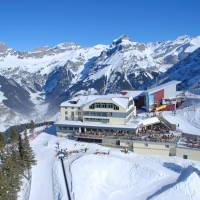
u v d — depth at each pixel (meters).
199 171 81.12
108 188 75.50
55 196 69.31
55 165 84.44
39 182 75.50
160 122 118.00
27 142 81.81
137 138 100.44
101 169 81.69
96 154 92.44
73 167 81.62
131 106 119.75
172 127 113.50
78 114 115.69
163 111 140.62
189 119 128.88
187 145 95.31
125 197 71.69
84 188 72.50
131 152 99.00
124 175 80.88
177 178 78.62
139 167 83.19
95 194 71.75
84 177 77.38
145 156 95.56
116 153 96.00
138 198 70.88
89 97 121.69
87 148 99.44
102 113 110.88
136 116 123.69
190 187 71.38
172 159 92.25
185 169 83.75
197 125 121.31
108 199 70.31
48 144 103.94
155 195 70.62
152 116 124.81
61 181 74.94
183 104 151.62
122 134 104.69
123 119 108.62
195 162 90.00
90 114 112.38
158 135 102.69
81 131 111.19
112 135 104.31
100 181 77.81
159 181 77.50
